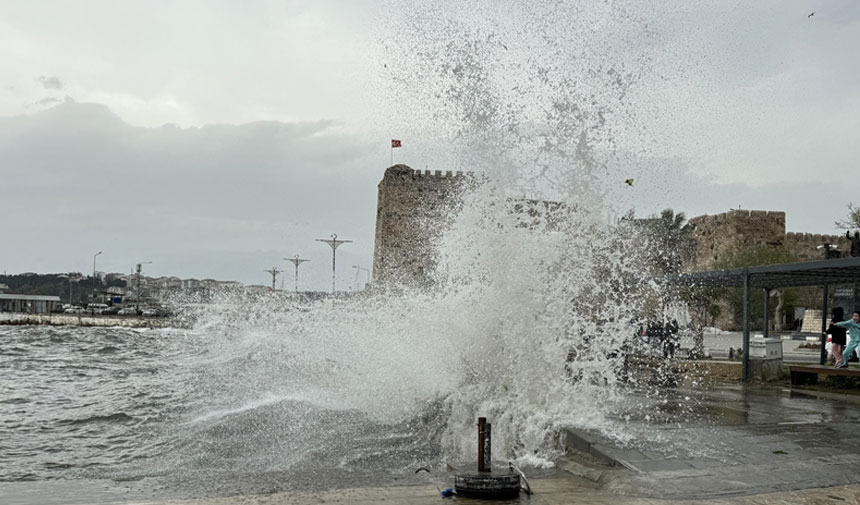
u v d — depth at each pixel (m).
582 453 8.39
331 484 7.61
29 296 101.31
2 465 9.48
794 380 15.59
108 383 20.91
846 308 21.41
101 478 8.41
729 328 49.31
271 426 11.58
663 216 29.48
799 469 7.09
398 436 10.60
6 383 21.31
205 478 8.17
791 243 62.53
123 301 111.69
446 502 6.20
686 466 7.20
